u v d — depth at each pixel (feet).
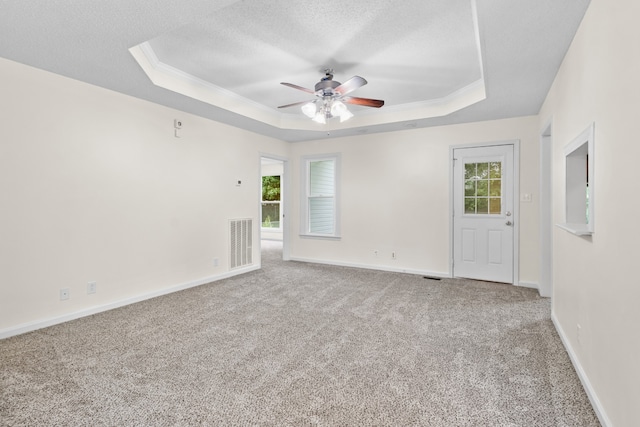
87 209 10.61
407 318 10.26
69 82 10.11
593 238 5.98
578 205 8.13
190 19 6.88
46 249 9.62
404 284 14.52
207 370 7.09
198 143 14.47
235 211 16.49
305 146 20.12
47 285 9.65
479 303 11.79
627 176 4.49
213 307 11.37
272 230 32.14
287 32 8.72
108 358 7.61
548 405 5.85
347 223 18.70
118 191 11.48
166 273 13.16
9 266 8.88
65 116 10.02
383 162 17.53
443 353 7.89
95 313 10.72
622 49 4.65
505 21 6.68
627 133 4.49
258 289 13.74
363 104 11.46
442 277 15.85
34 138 9.34
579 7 6.21
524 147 14.15
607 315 5.24
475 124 15.14
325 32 8.70
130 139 11.82
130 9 6.50
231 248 16.19
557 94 9.37
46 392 6.22
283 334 9.04
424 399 6.04
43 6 6.35
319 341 8.58
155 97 11.94
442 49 9.64
